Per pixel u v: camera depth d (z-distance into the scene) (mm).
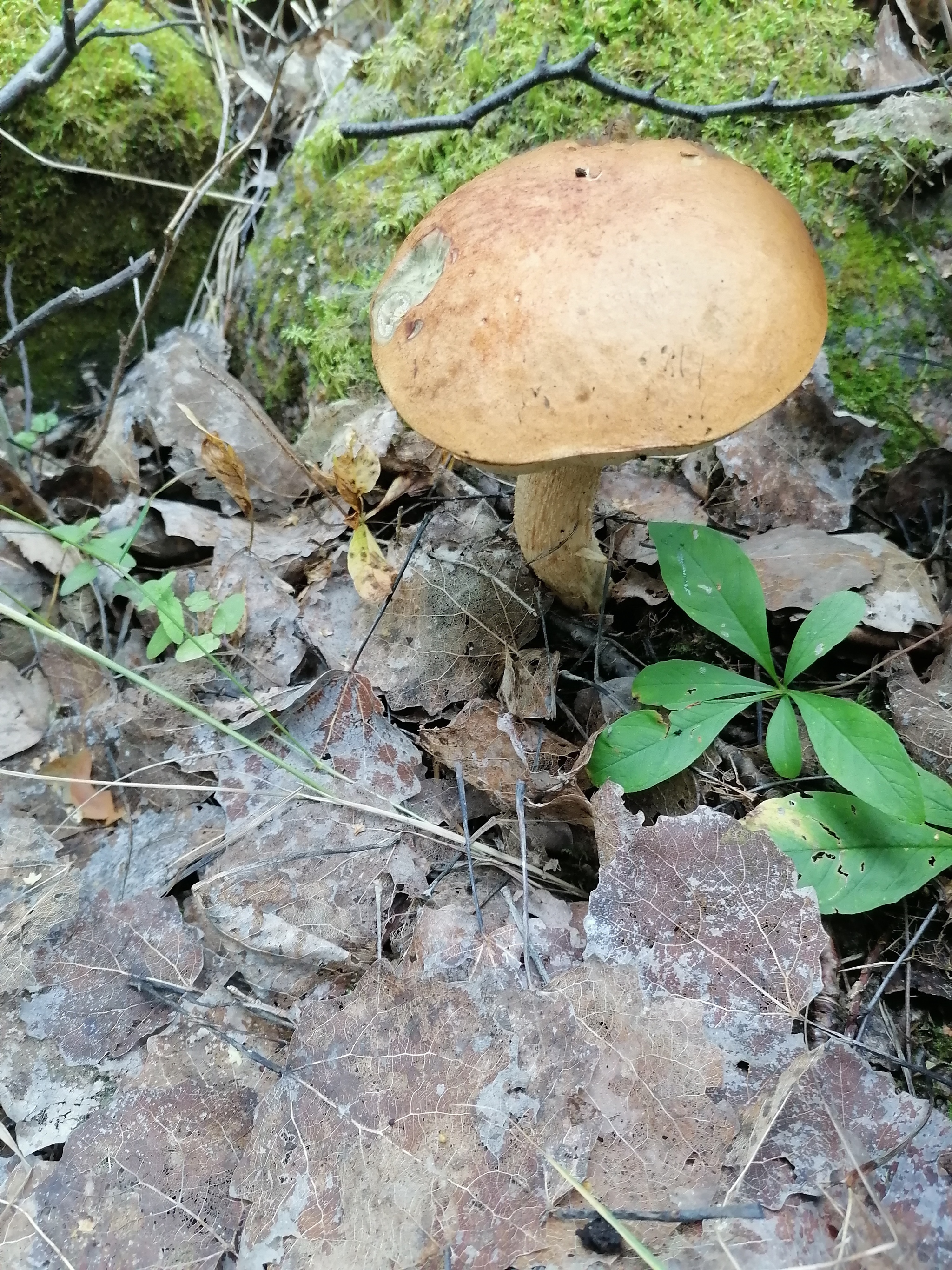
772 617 251
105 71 328
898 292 267
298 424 342
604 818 204
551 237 180
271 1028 197
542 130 291
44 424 317
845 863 197
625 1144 168
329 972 204
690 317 174
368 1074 180
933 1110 168
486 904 209
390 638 259
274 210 341
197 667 259
